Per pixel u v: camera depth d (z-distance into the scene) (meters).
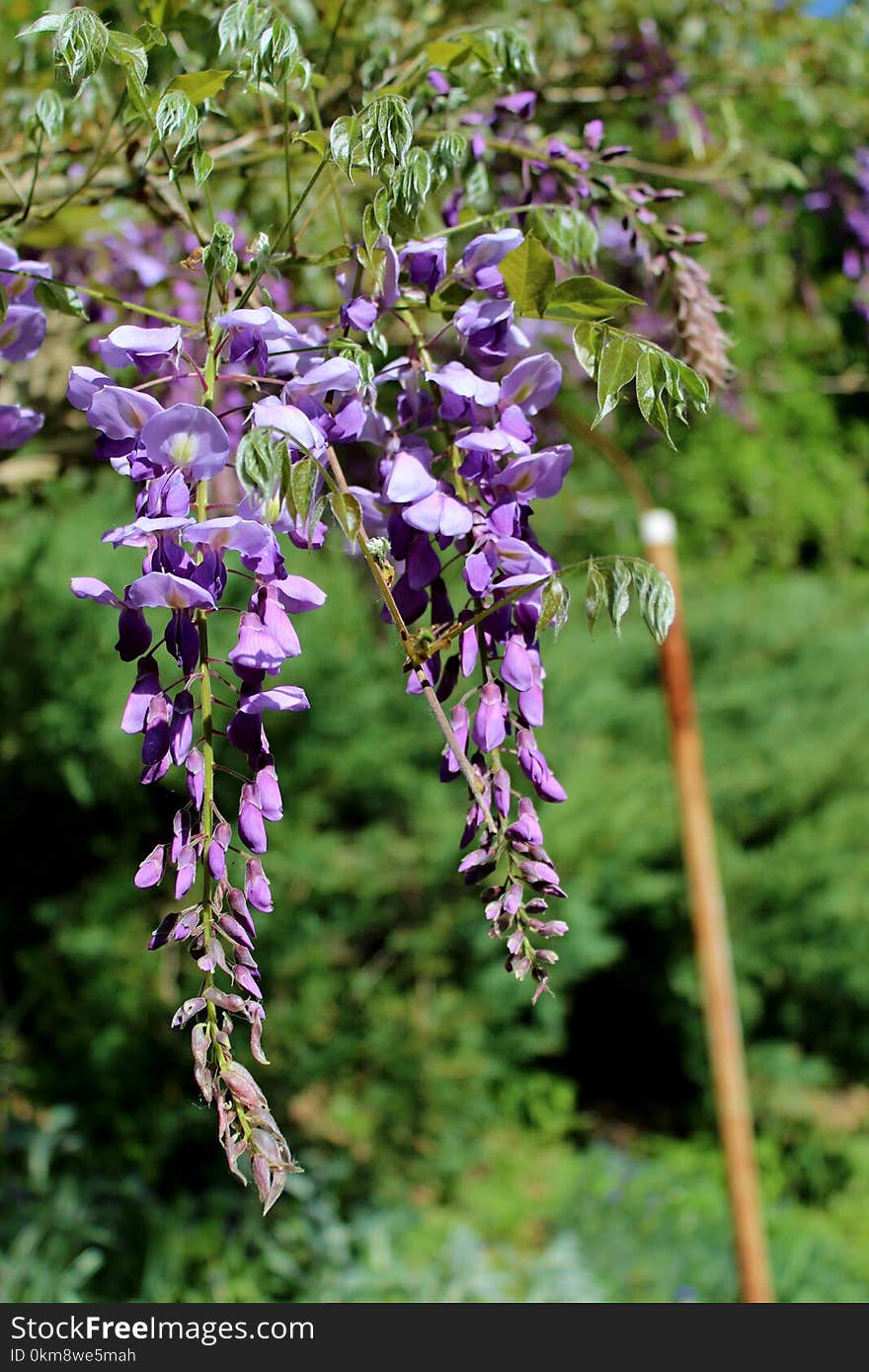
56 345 2.47
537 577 1.17
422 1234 5.44
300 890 5.69
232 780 5.57
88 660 5.51
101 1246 4.89
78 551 5.47
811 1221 5.74
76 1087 5.62
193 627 1.10
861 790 6.87
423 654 1.19
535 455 1.20
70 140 2.12
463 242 1.88
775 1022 6.84
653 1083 7.11
